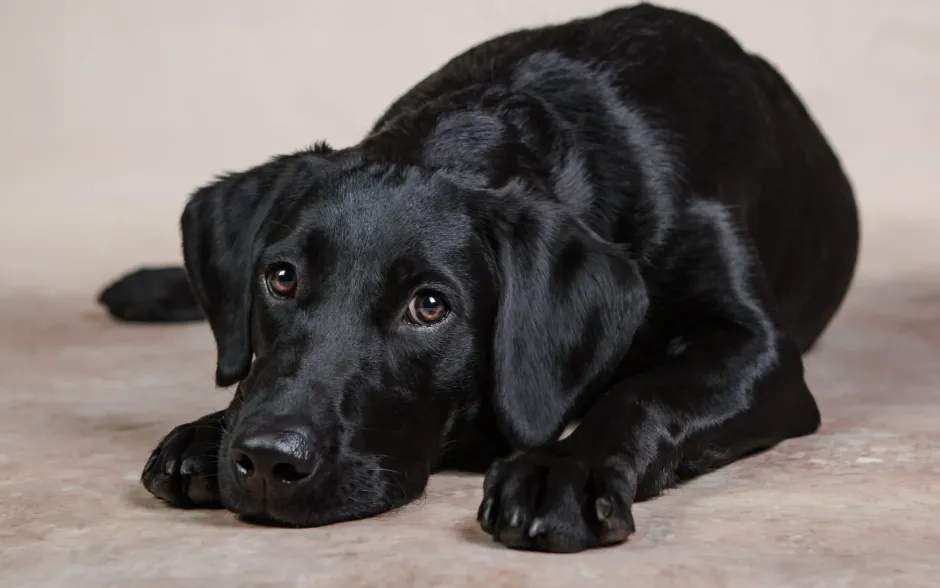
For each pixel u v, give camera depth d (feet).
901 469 4.67
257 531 4.29
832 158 5.95
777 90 5.67
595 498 4.17
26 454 4.86
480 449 4.69
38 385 5.65
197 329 6.64
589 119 4.96
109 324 6.76
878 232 9.24
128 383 5.67
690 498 4.48
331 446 4.30
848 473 4.65
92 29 10.69
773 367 4.84
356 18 10.50
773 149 5.41
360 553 4.15
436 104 4.95
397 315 4.48
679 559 4.11
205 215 4.84
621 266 4.64
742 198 5.18
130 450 4.90
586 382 4.61
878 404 5.32
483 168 4.76
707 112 5.16
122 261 8.68
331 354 4.40
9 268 8.50
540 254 4.59
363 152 4.79
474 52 5.24
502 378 4.54
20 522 4.36
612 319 4.61
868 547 4.17
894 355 6.00
